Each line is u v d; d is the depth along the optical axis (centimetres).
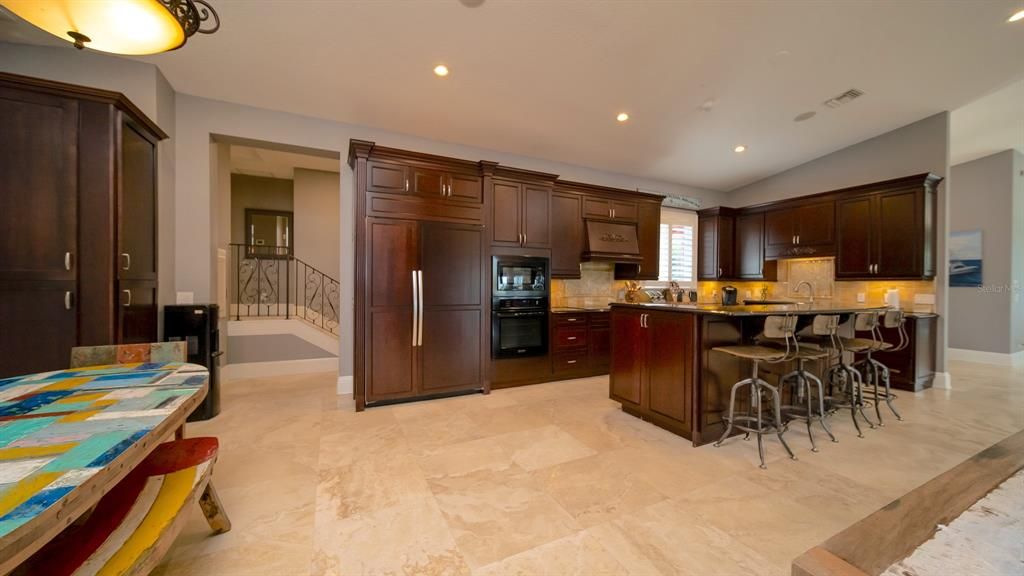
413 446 265
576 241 495
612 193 520
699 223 631
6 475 83
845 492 209
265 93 350
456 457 248
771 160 540
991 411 348
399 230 355
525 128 427
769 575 148
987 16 287
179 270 347
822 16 279
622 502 198
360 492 206
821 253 510
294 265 655
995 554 87
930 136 435
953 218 595
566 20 272
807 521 183
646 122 421
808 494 206
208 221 357
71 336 233
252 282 641
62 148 233
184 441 164
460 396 388
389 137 423
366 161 344
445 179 375
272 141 377
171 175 340
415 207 362
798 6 270
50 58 291
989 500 109
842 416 336
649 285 600
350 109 378
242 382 434
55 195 231
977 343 568
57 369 230
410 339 359
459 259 381
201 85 338
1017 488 115
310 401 365
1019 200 555
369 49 295
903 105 409
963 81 367
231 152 530
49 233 230
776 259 572
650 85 353
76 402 131
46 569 94
